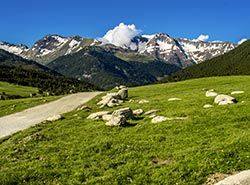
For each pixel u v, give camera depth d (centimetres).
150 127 4431
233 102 5419
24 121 6962
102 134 4416
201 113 4800
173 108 5703
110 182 2873
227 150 3089
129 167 3145
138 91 10194
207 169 2848
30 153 3988
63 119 6088
